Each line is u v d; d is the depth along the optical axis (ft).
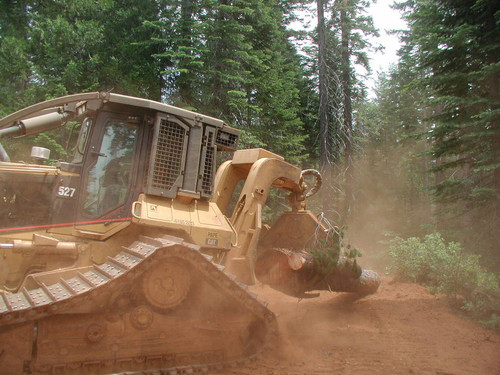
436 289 28.99
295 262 21.74
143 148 17.83
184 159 17.93
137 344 14.24
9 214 16.80
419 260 33.14
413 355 17.98
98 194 17.12
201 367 14.60
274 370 15.24
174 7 57.62
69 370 13.24
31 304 12.69
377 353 18.08
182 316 15.11
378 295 29.91
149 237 16.76
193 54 54.39
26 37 58.85
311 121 82.38
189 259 14.70
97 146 17.33
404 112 104.12
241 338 16.25
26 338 12.88
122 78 55.16
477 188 40.19
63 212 16.80
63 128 46.57
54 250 16.19
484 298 24.99
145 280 14.33
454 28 40.32
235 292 15.33
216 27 54.60
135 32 59.36
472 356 18.10
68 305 12.92
